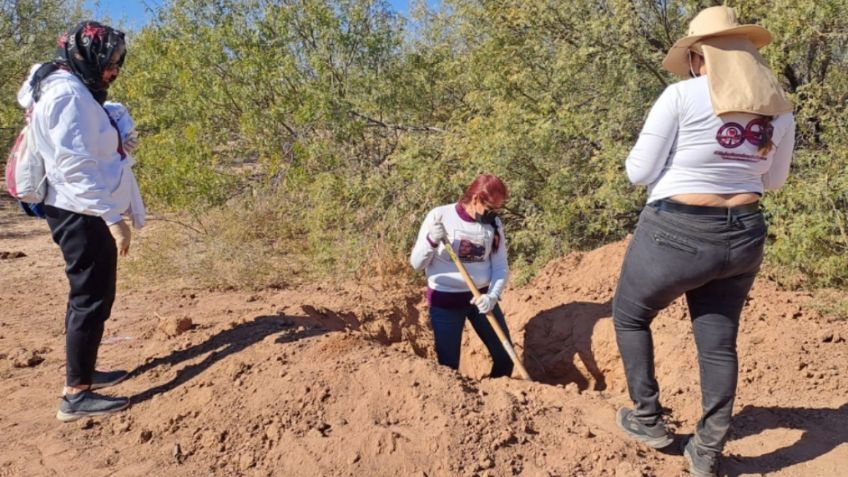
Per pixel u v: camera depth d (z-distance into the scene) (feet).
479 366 20.63
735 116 10.43
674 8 25.67
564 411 13.12
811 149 22.18
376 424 12.60
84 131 12.84
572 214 24.08
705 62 10.76
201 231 30.42
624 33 24.22
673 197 10.80
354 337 14.80
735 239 10.64
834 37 22.07
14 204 42.14
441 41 33.19
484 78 27.48
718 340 11.25
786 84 24.91
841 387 14.15
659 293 11.21
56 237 13.39
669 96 10.70
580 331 18.51
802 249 19.44
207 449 12.76
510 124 24.49
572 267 20.88
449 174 26.76
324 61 31.01
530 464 11.82
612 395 14.35
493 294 16.49
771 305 17.51
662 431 12.08
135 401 14.33
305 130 30.99
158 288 24.25
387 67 31.99
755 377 14.75
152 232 31.04
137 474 12.19
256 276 25.23
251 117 30.01
